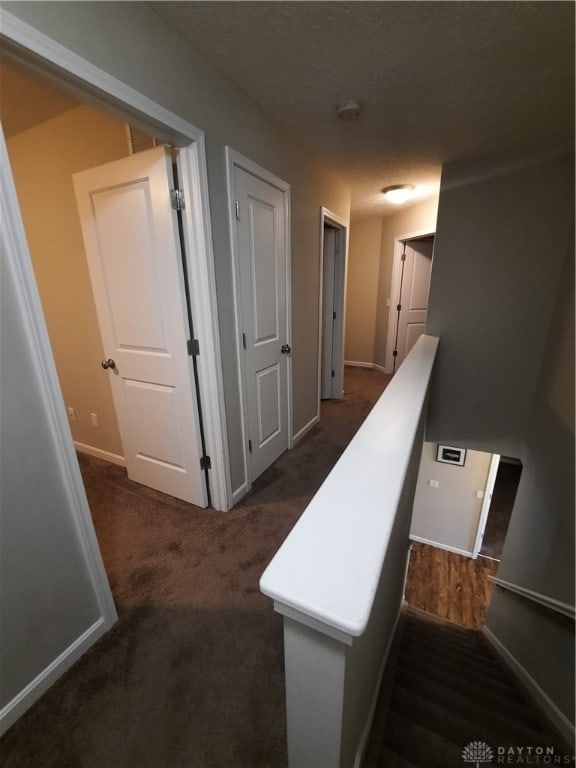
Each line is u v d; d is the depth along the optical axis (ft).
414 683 4.29
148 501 6.97
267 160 6.58
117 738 3.34
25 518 3.36
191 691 3.72
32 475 3.37
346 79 5.30
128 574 5.27
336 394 13.84
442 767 3.09
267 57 4.79
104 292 6.24
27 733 3.37
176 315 5.62
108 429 8.21
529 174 8.12
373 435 3.38
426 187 11.02
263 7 3.91
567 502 5.85
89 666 3.95
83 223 5.98
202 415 6.25
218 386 6.02
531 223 8.35
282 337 8.15
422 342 8.69
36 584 3.52
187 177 4.98
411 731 3.41
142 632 4.36
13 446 3.19
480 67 4.98
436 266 9.45
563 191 7.93
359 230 17.98
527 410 9.33
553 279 8.41
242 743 3.30
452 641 7.02
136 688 3.74
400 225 15.20
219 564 5.47
